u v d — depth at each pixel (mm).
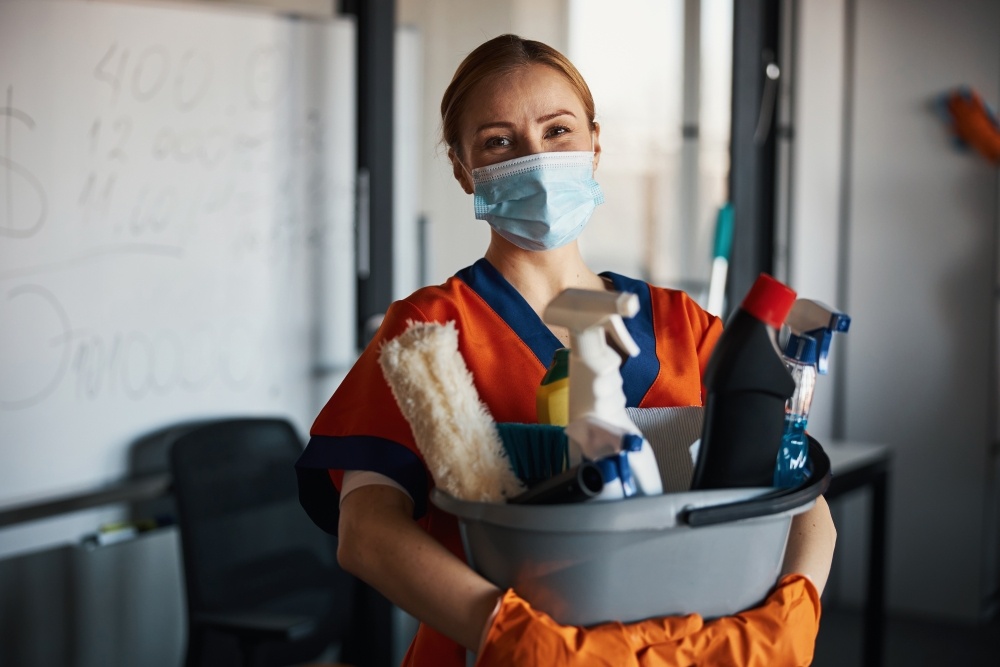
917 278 3408
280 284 2488
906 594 3512
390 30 2604
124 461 2215
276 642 2092
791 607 743
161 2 2225
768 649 712
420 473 845
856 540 3557
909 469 3475
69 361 2117
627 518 670
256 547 2086
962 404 3369
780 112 3248
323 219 2564
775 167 3240
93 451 2164
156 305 2256
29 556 2105
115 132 2164
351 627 2355
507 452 789
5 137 2002
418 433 753
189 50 2275
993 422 3354
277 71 2439
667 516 675
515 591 724
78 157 2109
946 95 3305
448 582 745
